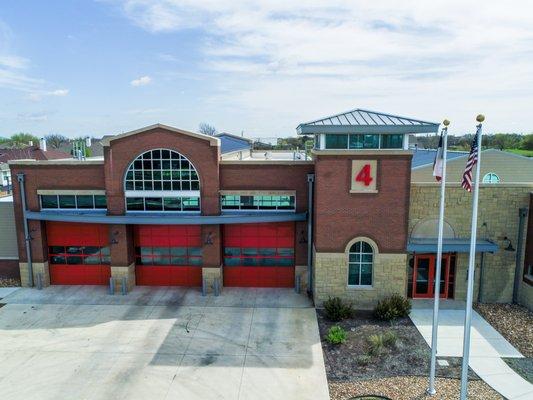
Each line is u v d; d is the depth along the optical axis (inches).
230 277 999.0
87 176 967.6
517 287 892.0
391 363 654.5
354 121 823.7
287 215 925.2
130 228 971.9
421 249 848.3
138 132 922.7
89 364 661.3
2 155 2839.6
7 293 962.1
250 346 714.2
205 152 922.1
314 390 586.9
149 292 966.4
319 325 791.7
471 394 568.7
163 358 677.9
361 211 839.1
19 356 686.5
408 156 817.5
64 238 1006.4
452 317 819.4
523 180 1327.5
